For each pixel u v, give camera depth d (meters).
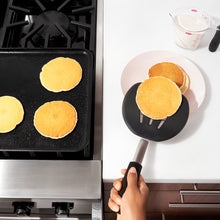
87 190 0.64
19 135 0.69
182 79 0.71
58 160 0.67
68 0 0.86
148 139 0.64
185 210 0.94
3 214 0.91
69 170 0.66
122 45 0.80
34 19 0.87
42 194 0.63
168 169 0.64
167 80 0.67
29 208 0.72
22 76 0.77
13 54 0.80
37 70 0.78
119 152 0.66
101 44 0.83
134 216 0.54
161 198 0.81
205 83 0.75
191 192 0.74
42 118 0.70
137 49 0.80
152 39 0.81
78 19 0.90
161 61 0.76
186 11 0.79
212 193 0.74
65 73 0.77
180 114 0.65
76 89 0.75
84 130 0.69
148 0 0.88
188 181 0.64
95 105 0.75
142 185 0.60
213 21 0.82
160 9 0.87
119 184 0.59
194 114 0.71
